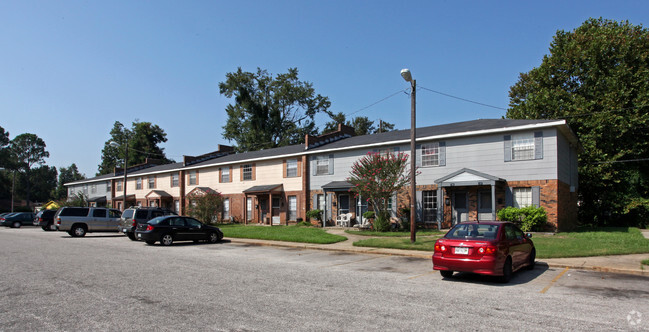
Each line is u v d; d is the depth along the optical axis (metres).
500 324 6.08
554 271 11.35
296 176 31.17
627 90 27.53
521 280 10.02
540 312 6.80
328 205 28.69
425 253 14.88
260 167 34.12
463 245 9.71
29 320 6.33
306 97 62.38
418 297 7.98
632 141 27.81
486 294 8.30
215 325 6.06
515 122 22.05
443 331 5.74
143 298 7.86
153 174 46.56
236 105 61.41
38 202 108.69
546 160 20.08
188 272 11.08
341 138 34.03
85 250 16.78
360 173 23.16
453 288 8.96
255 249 17.64
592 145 27.56
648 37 28.84
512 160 21.08
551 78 31.11
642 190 29.23
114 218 27.03
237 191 35.97
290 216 31.44
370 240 18.52
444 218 23.00
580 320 6.30
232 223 35.09
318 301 7.62
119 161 85.06
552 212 19.72
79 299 7.77
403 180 22.75
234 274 10.77
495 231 10.09
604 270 11.29
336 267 12.23
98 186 57.81
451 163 23.11
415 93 17.34
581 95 29.39
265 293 8.33
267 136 60.06
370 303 7.46
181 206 41.50
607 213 29.58
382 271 11.47
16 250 16.61
